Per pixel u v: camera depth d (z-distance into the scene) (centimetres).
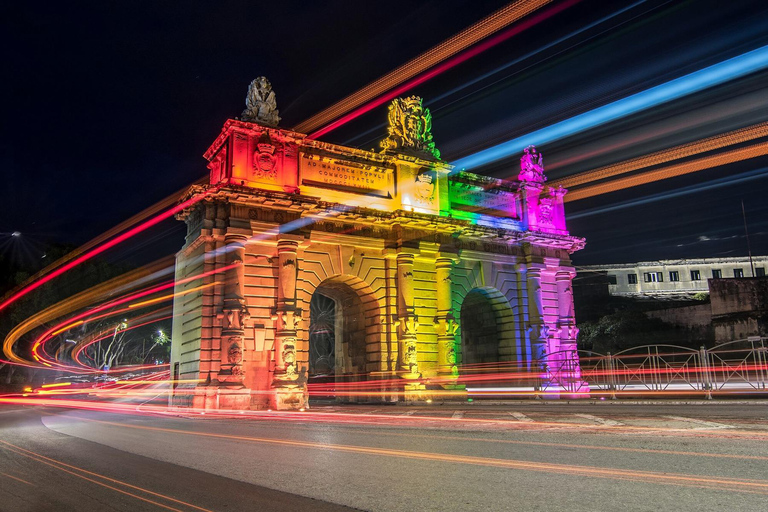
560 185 4981
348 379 4288
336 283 4103
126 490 920
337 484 908
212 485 936
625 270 9806
